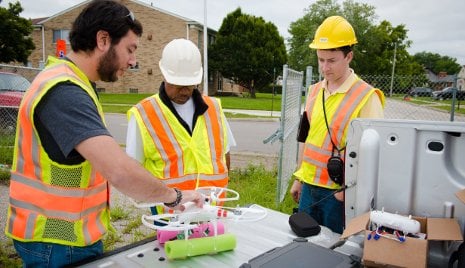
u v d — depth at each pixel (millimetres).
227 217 1450
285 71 3982
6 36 22594
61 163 1232
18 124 1275
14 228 1306
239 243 1369
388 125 1235
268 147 8953
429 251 1194
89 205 1340
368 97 2191
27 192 1282
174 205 1332
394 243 1074
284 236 1430
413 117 8094
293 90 5184
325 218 2367
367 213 1210
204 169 2072
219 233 1378
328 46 2150
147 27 26969
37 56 28078
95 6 1276
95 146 1106
